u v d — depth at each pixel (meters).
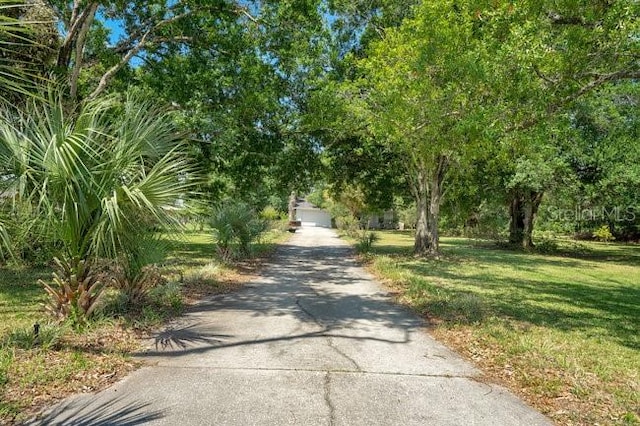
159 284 8.69
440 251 23.42
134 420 3.50
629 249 29.58
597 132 20.36
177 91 13.62
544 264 19.19
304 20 13.05
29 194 5.36
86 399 3.88
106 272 6.92
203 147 15.31
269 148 16.45
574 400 4.16
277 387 4.26
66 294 5.93
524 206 27.45
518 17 6.82
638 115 17.11
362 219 38.97
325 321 7.15
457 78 7.61
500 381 4.63
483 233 37.47
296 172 20.44
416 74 8.73
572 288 12.34
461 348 5.77
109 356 4.95
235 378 4.47
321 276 12.89
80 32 10.57
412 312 7.98
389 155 21.08
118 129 5.99
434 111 8.22
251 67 13.66
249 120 15.28
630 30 6.05
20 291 9.04
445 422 3.64
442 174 19.48
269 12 12.79
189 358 5.09
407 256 19.62
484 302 9.00
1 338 5.40
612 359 5.54
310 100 15.41
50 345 5.05
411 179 20.72
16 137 5.35
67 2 11.04
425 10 8.25
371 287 10.89
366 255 18.81
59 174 5.37
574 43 6.68
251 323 6.88
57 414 3.57
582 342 6.34
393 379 4.57
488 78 7.03
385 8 17.77
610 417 3.79
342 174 23.00
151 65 13.86
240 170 17.58
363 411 3.79
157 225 6.12
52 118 5.51
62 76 10.19
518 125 7.36
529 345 5.85
